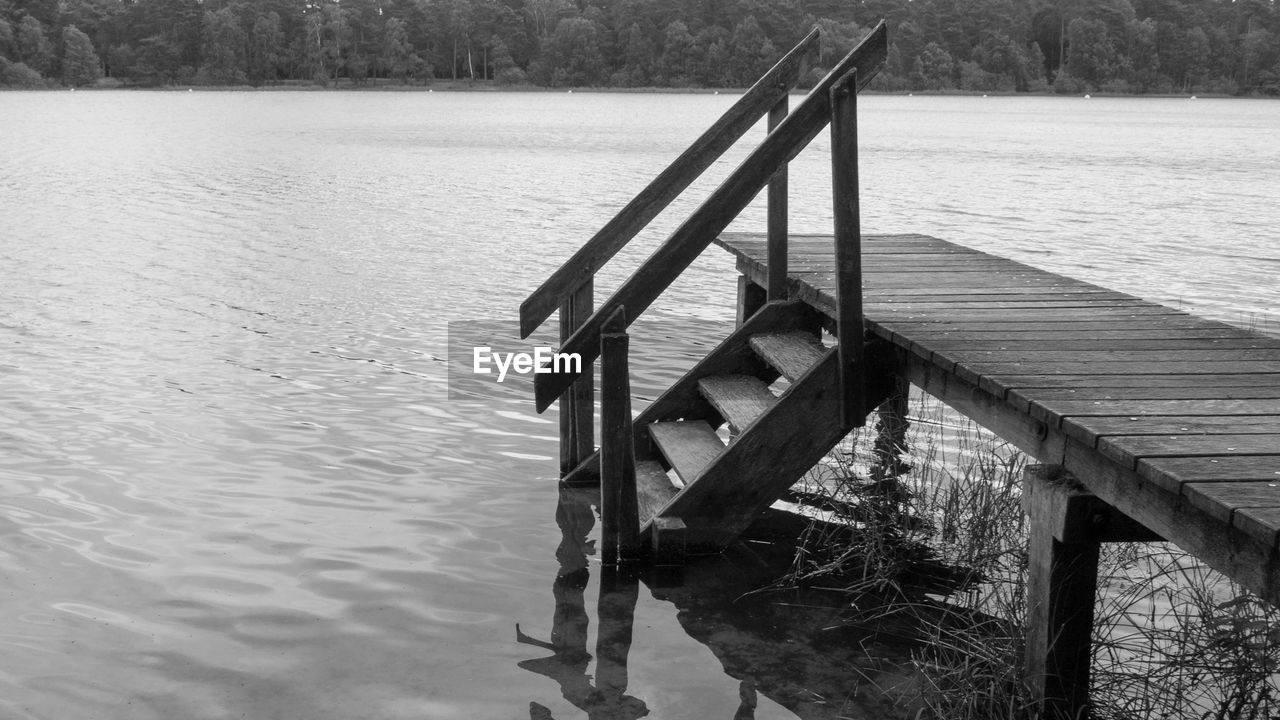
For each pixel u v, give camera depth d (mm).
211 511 5488
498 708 3771
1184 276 13422
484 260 14195
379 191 23484
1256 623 3549
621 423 4922
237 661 4043
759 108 5660
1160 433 3352
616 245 5777
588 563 5031
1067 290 5723
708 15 131750
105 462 6168
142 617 4359
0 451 6309
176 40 132625
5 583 4629
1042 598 3576
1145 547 4895
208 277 12484
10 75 124438
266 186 24250
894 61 129375
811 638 4359
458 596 4641
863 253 6910
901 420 6078
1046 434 3713
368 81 139625
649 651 4223
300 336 9516
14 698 3750
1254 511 2705
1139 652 3992
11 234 15758
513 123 60312
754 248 6820
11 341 9078
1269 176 30453
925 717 3752
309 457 6344
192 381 7938
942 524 5332
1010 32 134125
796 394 5047
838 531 5453
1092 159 36906
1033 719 3568
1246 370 4105
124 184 23922
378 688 3879
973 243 16344
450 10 140000
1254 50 132875
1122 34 134375
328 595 4602
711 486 5102
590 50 134750
